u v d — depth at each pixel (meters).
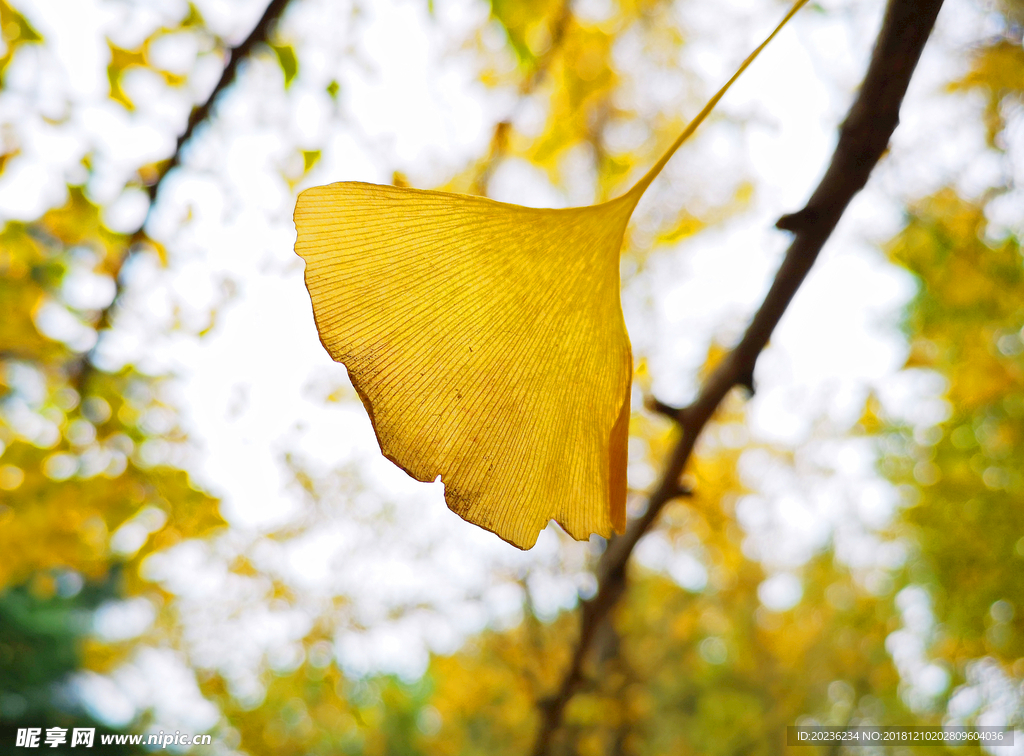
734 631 1.45
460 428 0.13
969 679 1.18
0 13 0.38
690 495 0.33
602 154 0.70
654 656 1.19
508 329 0.14
